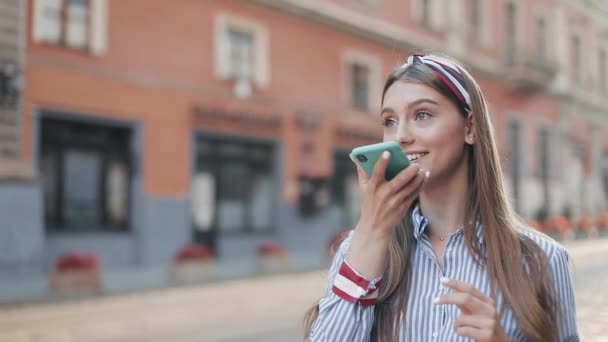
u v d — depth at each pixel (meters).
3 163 12.13
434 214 1.76
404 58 2.01
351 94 19.95
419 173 1.50
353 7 19.78
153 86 14.85
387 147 1.48
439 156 1.67
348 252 1.60
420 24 22.42
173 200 15.09
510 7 27.86
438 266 1.70
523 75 26.75
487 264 1.64
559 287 1.66
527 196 28.00
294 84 18.09
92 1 13.85
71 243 13.49
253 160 17.30
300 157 18.14
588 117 33.38
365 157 1.51
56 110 13.18
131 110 14.44
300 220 18.03
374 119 20.53
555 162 30.38
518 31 27.98
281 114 17.73
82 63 13.59
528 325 1.57
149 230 14.62
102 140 14.30
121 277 12.74
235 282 12.52
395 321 1.68
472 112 1.69
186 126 15.46
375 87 20.62
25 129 12.66
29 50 12.80
